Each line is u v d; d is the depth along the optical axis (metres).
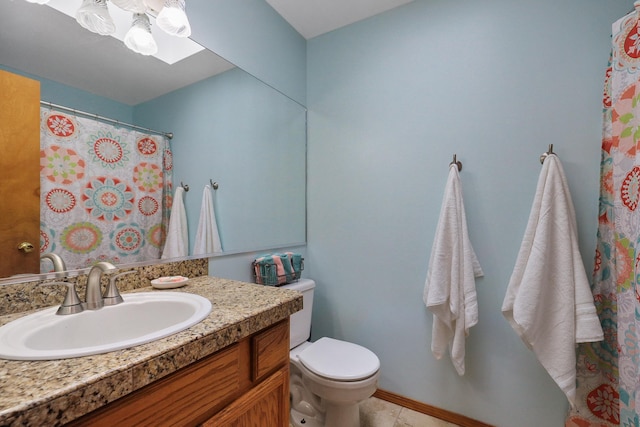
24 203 0.79
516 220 1.34
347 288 1.80
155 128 1.12
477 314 1.32
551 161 1.22
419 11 1.58
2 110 0.76
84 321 0.75
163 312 0.87
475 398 1.42
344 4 1.65
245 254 1.53
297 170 1.90
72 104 0.90
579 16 1.23
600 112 1.20
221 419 0.68
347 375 1.21
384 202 1.68
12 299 0.76
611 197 1.12
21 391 0.41
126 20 1.04
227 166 1.43
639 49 0.94
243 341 0.77
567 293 1.15
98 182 0.96
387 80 1.68
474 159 1.43
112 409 0.48
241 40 1.50
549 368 1.16
